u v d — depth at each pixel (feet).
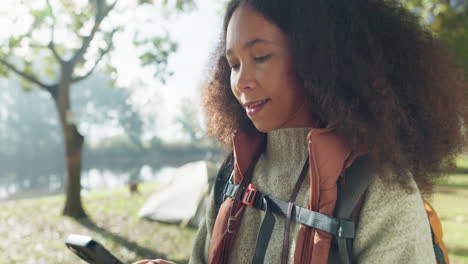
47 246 21.67
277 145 2.91
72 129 30.07
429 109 2.60
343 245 2.28
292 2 2.53
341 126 2.44
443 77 2.73
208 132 3.73
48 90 30.07
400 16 2.70
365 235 2.36
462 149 2.87
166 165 181.57
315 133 2.44
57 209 32.68
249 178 3.09
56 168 184.03
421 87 2.60
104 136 236.63
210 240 3.30
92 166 177.27
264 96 2.58
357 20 2.51
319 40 2.48
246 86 2.58
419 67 2.62
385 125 2.36
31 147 209.15
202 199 26.16
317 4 2.52
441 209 26.78
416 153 2.63
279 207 2.68
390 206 2.33
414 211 2.33
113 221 27.68
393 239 2.30
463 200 30.07
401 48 2.60
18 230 25.40
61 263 18.83
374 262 2.30
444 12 27.35
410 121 2.56
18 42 27.43
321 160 2.42
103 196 40.91
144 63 31.37
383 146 2.34
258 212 2.92
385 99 2.38
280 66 2.54
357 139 2.40
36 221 27.96
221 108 3.55
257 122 2.68
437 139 2.64
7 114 210.79
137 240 22.43
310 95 2.65
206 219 3.47
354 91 2.46
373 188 2.36
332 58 2.47
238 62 2.69
